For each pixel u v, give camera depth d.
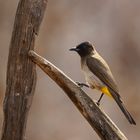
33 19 7.93
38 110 17.86
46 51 19.06
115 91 10.16
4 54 17.89
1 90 16.17
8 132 7.92
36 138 17.48
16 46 7.93
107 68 10.36
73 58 19.31
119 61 20.19
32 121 17.69
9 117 7.91
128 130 18.22
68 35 19.75
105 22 20.61
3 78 16.70
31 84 7.97
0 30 18.47
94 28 20.38
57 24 19.61
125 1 20.92
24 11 7.93
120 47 20.45
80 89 8.09
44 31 19.27
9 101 7.92
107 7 20.77
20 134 7.94
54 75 8.02
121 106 9.99
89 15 20.47
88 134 17.94
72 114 18.12
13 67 7.94
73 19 20.06
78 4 20.30
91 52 10.66
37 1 7.94
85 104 8.09
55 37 19.41
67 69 19.16
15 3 18.84
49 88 18.09
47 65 7.97
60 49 19.33
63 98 18.20
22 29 7.93
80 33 20.05
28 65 7.94
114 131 8.14
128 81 19.62
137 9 20.88
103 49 20.25
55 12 19.72
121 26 20.70
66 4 20.05
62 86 8.08
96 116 8.11
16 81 7.92
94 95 17.72
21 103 7.92
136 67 20.14
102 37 20.38
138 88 19.39
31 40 7.95
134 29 20.70
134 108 18.70
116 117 18.17
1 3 18.69
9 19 18.70
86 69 10.46
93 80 10.33
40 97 17.94
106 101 18.03
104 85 10.20
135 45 20.47
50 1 19.75
